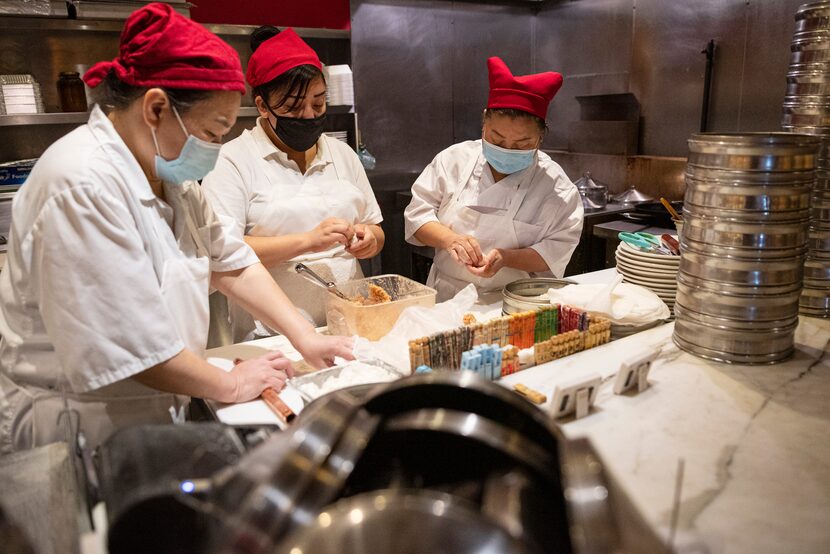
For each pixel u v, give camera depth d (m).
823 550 0.84
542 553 0.58
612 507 0.58
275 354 1.43
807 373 1.42
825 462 1.06
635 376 1.32
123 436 0.84
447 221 2.38
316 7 4.17
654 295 1.76
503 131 2.04
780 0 3.33
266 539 0.57
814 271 1.76
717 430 1.16
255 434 0.97
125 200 1.23
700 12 3.71
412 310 1.64
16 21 3.12
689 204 1.49
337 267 2.23
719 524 0.89
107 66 1.25
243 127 4.03
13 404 1.33
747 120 3.61
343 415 0.69
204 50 1.20
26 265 1.19
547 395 1.29
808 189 1.41
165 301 1.33
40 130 3.51
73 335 1.14
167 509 0.73
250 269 1.59
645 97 4.11
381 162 4.52
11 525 0.75
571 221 2.34
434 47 4.51
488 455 0.69
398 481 0.70
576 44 4.56
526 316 1.54
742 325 1.44
